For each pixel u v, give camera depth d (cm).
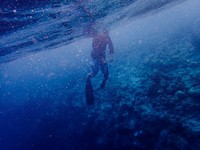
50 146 1289
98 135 1095
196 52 1527
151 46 2980
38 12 697
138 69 1889
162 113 929
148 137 845
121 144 912
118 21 1730
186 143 659
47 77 6875
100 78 2259
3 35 892
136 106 1120
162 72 1420
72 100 1930
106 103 1415
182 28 3519
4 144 1673
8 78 6419
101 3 846
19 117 2255
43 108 2170
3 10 595
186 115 825
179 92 984
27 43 1284
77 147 1111
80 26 1205
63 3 672
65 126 1435
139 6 1330
